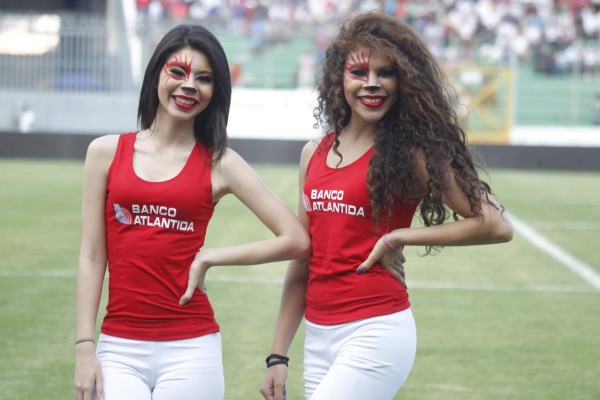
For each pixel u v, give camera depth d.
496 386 7.38
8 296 10.25
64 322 9.13
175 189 4.30
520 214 18.39
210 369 4.32
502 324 9.47
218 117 4.42
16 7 34.66
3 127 28.84
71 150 28.08
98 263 4.41
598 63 33.91
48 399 6.84
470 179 4.41
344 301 4.41
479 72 31.03
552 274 12.27
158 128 4.41
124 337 4.30
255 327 9.08
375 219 4.38
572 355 8.33
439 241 4.39
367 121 4.46
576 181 25.52
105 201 4.40
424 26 35.72
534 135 32.12
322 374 4.49
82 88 28.69
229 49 32.72
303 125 29.47
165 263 4.30
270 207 4.46
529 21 35.78
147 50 28.73
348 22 4.62
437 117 4.42
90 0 34.62
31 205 18.02
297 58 32.75
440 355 8.27
